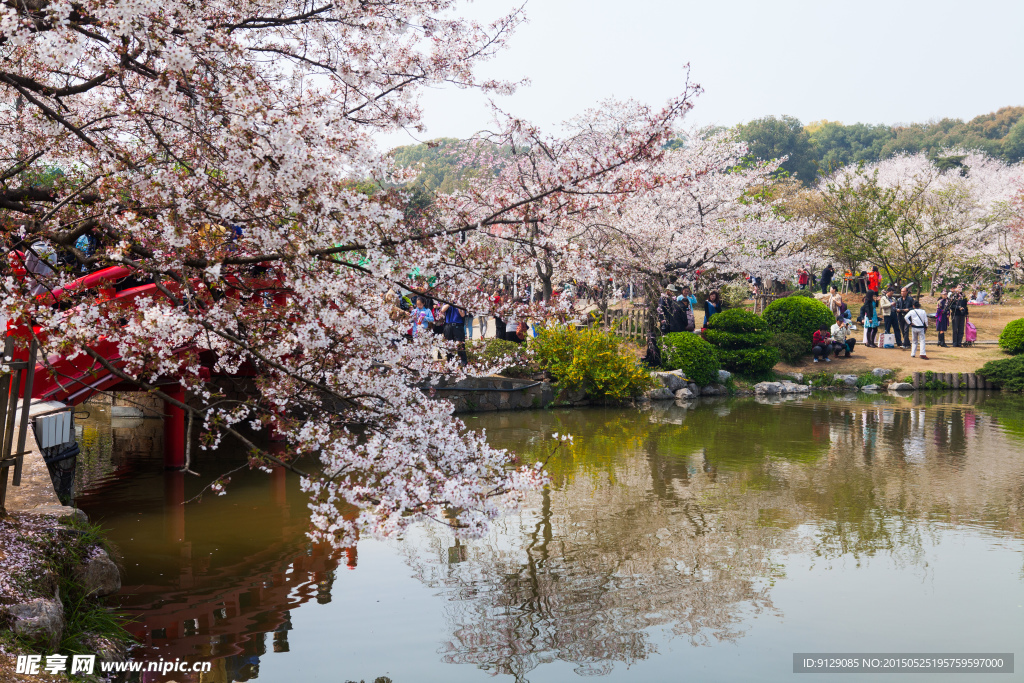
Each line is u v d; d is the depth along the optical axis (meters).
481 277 5.06
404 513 4.10
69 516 5.50
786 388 20.42
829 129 98.88
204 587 6.00
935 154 73.81
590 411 16.61
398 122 5.35
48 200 5.23
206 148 3.96
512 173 13.18
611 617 5.65
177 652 4.82
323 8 4.93
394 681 4.56
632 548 7.27
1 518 5.18
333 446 4.35
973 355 23.53
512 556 7.00
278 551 6.95
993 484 9.93
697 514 8.47
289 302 4.57
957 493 9.46
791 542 7.48
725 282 26.89
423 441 4.62
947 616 5.73
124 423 14.48
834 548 7.30
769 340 22.08
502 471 4.66
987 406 17.91
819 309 23.38
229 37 3.89
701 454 11.91
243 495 8.93
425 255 4.61
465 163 16.50
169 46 3.50
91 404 15.90
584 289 17.69
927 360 23.02
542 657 4.95
